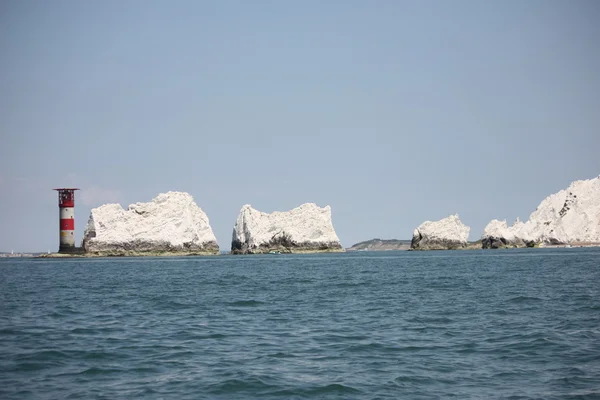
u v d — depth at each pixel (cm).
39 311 13512
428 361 7988
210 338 9750
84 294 17825
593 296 14950
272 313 12838
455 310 12850
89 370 7650
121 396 6544
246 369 7612
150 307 14138
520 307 13088
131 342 9425
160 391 6712
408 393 6594
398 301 14825
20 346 9125
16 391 6744
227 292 18112
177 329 10681
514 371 7419
